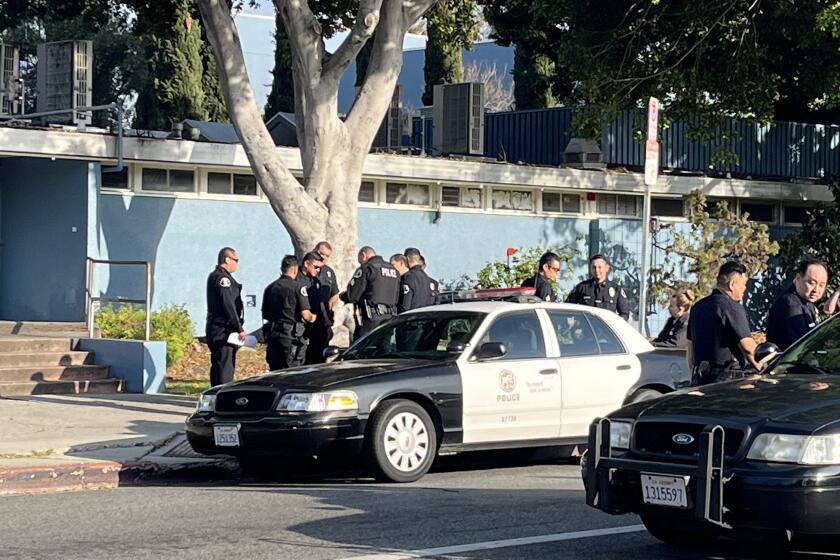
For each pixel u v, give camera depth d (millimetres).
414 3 18531
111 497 11586
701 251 26953
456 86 27453
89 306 20875
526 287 18109
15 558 8594
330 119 18109
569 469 13773
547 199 27500
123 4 24422
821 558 8789
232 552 8812
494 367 12969
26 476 12156
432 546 9039
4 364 19094
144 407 17297
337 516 10320
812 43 25703
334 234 18156
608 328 13945
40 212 22359
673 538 9125
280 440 12047
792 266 28766
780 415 7988
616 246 28094
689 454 8125
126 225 22516
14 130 20203
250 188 23938
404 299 16516
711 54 27000
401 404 12367
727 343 11102
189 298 23219
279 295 16516
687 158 29953
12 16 34500
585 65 27062
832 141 32281
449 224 26109
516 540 9273
